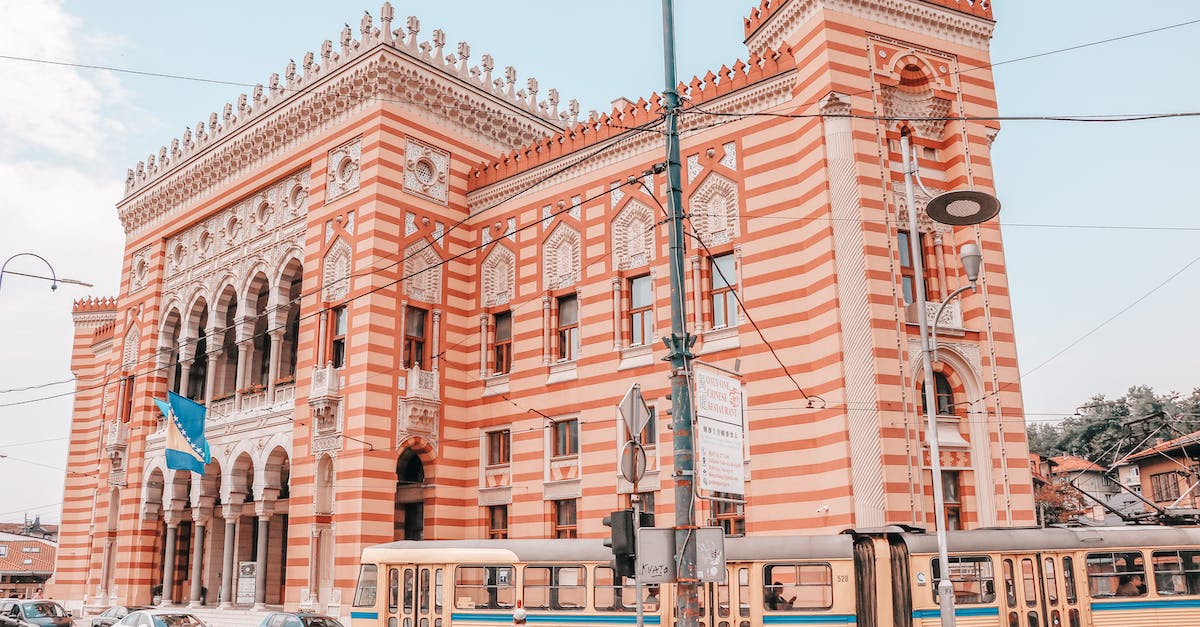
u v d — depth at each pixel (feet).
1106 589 67.26
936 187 93.97
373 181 114.21
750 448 90.79
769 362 91.25
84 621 138.51
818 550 66.74
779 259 92.68
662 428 98.22
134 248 155.43
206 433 130.41
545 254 113.70
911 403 84.69
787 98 95.81
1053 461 202.49
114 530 143.95
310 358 115.96
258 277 131.44
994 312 90.07
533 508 107.45
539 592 72.64
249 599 118.93
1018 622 65.72
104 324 180.24
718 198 99.50
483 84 128.16
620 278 105.91
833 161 89.35
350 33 122.62
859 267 86.33
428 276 117.50
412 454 115.14
